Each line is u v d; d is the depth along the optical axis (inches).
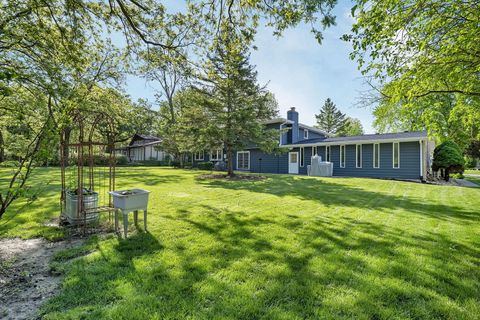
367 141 580.4
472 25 140.7
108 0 202.5
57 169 641.0
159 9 215.3
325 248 129.8
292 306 80.7
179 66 259.8
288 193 317.4
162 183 415.8
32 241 141.1
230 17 213.5
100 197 285.0
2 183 358.3
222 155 929.5
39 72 156.7
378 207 235.0
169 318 73.9
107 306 79.5
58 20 196.2
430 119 250.1
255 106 497.7
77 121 176.7
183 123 557.0
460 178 631.2
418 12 141.1
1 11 154.6
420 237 148.5
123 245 132.0
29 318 74.7
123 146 1366.9
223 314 76.0
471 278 100.0
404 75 175.8
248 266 108.0
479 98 207.5
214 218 188.4
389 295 87.0
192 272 102.0
